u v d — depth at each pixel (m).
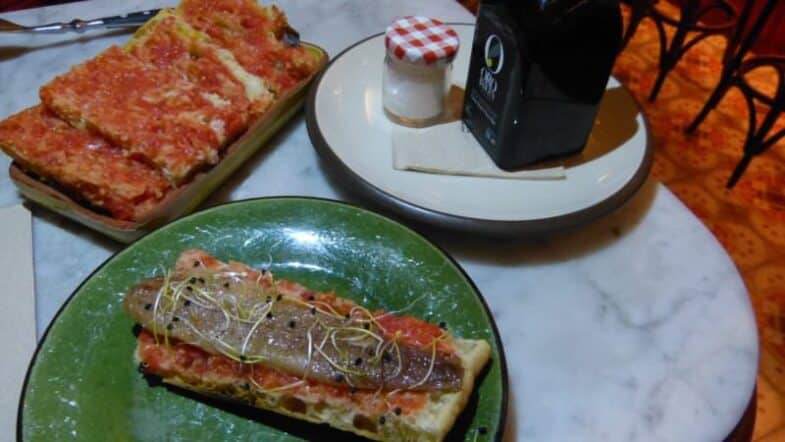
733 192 0.86
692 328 0.32
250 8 0.43
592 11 0.32
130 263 0.30
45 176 0.33
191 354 0.27
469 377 0.25
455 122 0.41
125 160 0.34
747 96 0.81
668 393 0.29
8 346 0.29
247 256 0.32
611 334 0.32
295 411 0.26
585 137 0.38
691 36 1.12
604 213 0.35
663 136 0.94
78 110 0.34
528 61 0.32
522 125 0.35
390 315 0.28
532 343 0.31
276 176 0.38
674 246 0.36
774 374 0.66
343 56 0.44
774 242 0.80
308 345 0.26
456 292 0.29
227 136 0.36
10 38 0.47
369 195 0.35
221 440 0.26
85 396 0.26
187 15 0.42
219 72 0.39
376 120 0.40
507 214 0.34
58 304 0.31
